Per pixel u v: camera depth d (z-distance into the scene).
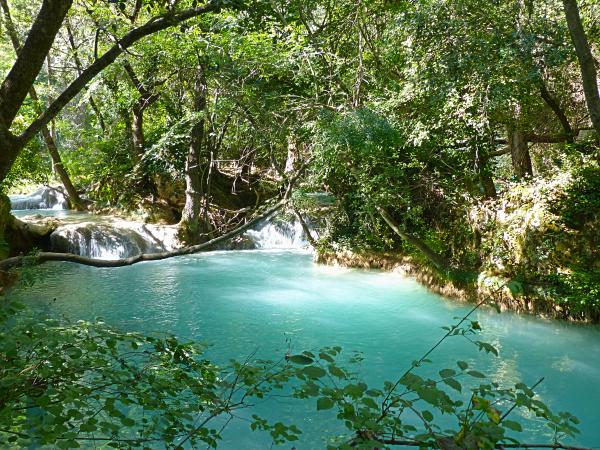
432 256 11.47
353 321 9.62
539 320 9.30
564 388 6.79
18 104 3.56
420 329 9.13
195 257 15.72
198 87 15.69
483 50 9.53
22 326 3.45
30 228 15.58
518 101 10.72
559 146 13.08
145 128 21.52
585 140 11.37
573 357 7.80
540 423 5.88
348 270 13.77
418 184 12.70
